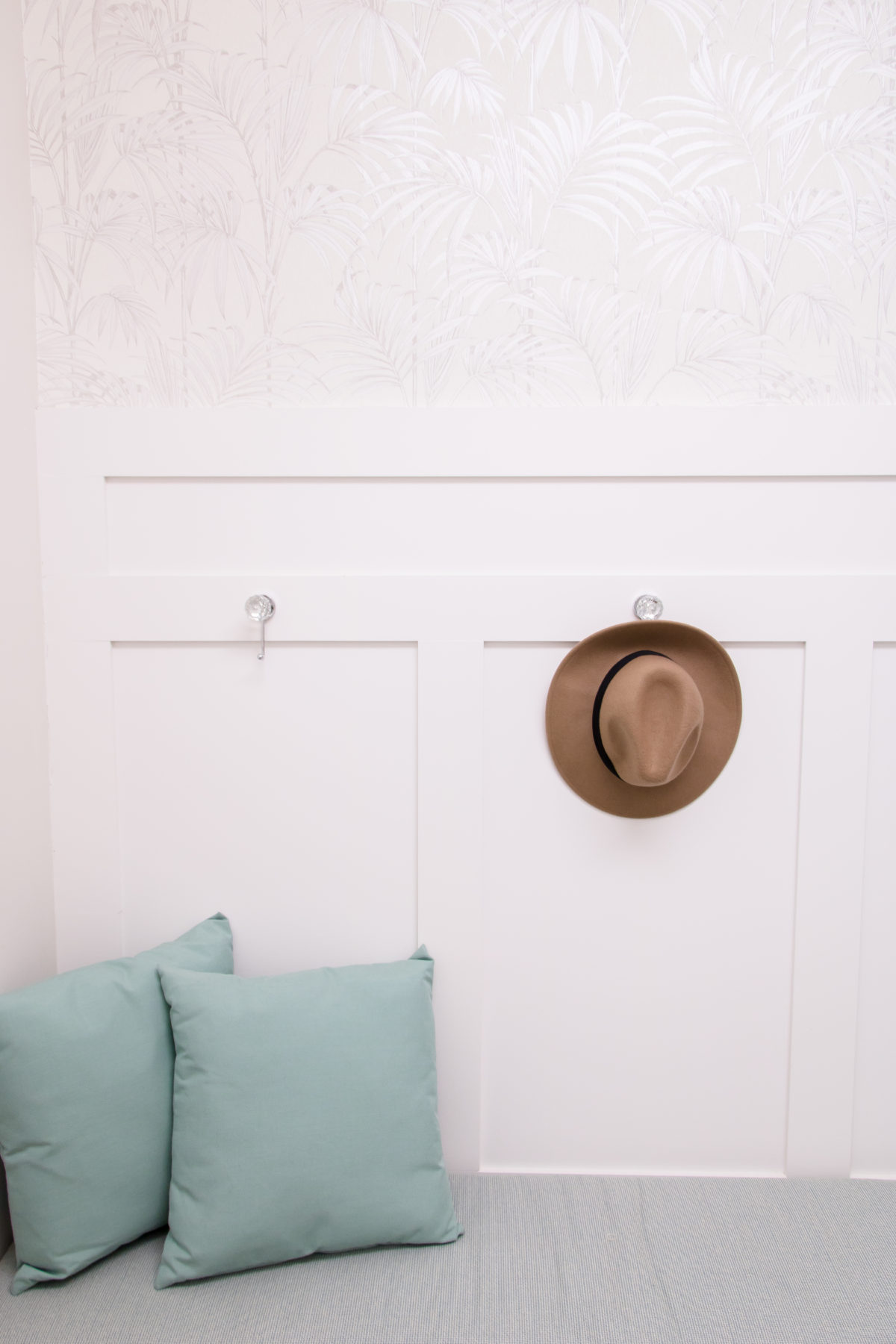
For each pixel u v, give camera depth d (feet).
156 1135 3.38
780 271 3.77
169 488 3.86
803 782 3.94
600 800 3.92
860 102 3.71
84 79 3.71
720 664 3.77
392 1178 3.35
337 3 3.67
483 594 3.86
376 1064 3.41
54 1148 3.19
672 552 3.86
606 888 3.99
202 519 3.88
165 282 3.79
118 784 3.98
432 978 3.82
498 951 4.01
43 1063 3.21
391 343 3.81
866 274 3.77
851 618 3.86
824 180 3.74
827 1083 4.01
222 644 3.93
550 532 3.86
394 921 4.00
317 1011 3.45
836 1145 4.00
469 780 3.93
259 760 3.97
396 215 3.76
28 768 3.79
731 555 3.86
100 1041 3.31
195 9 3.68
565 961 4.01
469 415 3.79
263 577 3.87
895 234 3.76
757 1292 3.22
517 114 3.72
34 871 3.84
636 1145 4.06
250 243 3.77
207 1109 3.27
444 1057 4.00
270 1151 3.23
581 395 3.84
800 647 3.91
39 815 3.88
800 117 3.71
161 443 3.81
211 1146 3.24
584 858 3.98
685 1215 3.66
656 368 3.82
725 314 3.79
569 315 3.80
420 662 3.88
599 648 3.80
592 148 3.73
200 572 3.90
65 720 3.93
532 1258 3.39
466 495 3.85
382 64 3.70
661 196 3.75
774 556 3.86
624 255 3.77
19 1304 3.14
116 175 3.75
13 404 3.63
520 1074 4.04
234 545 3.88
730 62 3.69
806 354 3.81
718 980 4.01
